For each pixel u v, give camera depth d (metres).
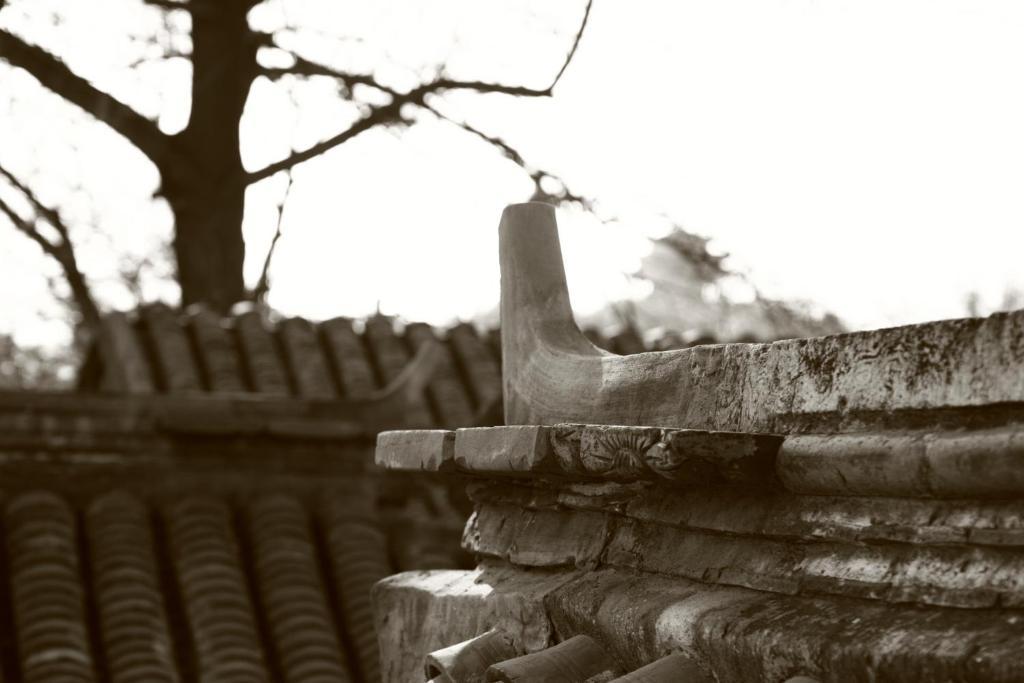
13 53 11.91
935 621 1.69
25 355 18.84
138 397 7.35
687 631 2.02
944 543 1.71
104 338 9.70
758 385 2.09
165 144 12.82
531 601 2.53
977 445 1.64
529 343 2.79
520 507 2.78
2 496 7.06
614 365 2.50
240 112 12.98
